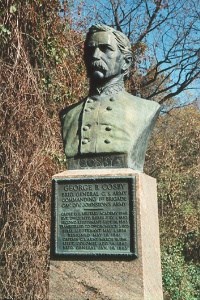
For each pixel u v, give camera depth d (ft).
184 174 47.98
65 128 15.23
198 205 50.16
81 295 13.55
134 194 13.58
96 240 13.70
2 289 21.84
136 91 49.98
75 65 27.04
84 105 15.21
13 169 22.56
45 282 22.90
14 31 23.26
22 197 22.47
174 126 55.57
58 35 25.75
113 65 14.94
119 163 14.15
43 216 23.11
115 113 14.67
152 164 49.03
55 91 25.29
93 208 13.85
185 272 41.55
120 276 13.32
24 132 23.06
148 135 15.06
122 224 13.57
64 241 13.94
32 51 24.44
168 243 43.91
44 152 23.38
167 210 45.91
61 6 26.30
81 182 14.05
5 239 22.11
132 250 13.34
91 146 14.37
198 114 57.52
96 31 15.08
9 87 22.72
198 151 52.31
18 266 22.34
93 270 13.57
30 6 23.95
